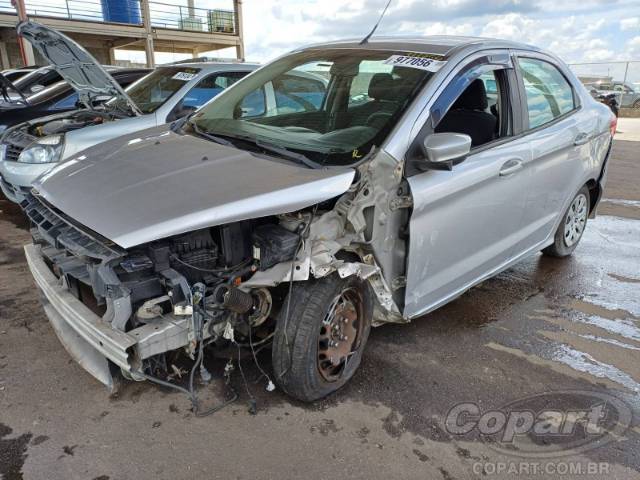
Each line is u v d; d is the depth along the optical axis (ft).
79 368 9.61
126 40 62.90
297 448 7.80
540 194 12.48
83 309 7.82
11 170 16.22
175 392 8.98
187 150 9.52
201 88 19.53
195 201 7.46
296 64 11.68
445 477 7.42
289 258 7.78
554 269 15.39
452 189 9.44
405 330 11.46
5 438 7.79
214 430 8.11
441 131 11.05
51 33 14.78
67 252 8.74
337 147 8.86
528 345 11.06
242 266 8.09
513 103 11.28
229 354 9.40
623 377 10.05
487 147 10.52
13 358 9.86
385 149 8.51
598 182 15.81
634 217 21.42
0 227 18.20
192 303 7.34
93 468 7.27
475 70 10.24
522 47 12.21
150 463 7.39
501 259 11.94
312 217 7.96
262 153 9.25
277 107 11.12
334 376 9.00
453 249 10.11
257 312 8.32
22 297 12.41
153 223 7.09
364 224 8.50
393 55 10.48
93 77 17.51
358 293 9.02
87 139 16.38
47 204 9.04
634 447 8.18
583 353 10.84
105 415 8.37
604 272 15.30
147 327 7.25
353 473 7.39
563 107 13.37
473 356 10.52
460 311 12.50
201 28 66.64
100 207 7.80
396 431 8.29
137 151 9.88
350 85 10.18
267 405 8.75
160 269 7.41
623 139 47.67
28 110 21.31
